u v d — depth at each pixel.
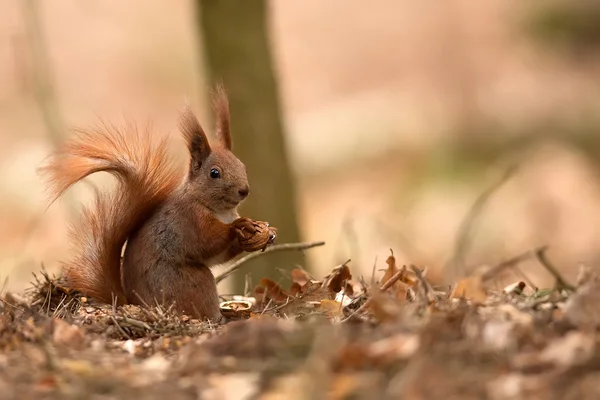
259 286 9.44
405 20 36.91
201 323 7.96
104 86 33.12
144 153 8.88
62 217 23.38
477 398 5.25
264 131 13.52
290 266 13.29
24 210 24.05
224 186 8.88
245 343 6.10
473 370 5.56
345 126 30.39
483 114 29.84
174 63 34.25
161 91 33.22
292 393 5.45
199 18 13.69
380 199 26.14
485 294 7.39
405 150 28.62
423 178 26.30
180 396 5.54
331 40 37.09
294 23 38.06
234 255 8.99
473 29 35.31
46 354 6.01
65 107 31.14
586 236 21.86
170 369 6.01
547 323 6.35
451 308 6.66
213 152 9.04
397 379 5.43
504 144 27.31
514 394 5.25
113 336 7.56
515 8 34.00
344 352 5.66
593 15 31.50
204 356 6.07
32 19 16.56
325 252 22.83
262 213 13.46
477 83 32.72
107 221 8.83
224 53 13.44
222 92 9.59
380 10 37.53
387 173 27.83
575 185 23.70
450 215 23.41
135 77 33.62
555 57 32.25
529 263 19.41
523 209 22.95
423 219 23.62
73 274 8.82
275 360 5.93
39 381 5.76
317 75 35.72
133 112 32.16
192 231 8.74
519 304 6.97
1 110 29.80
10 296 8.94
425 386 5.36
